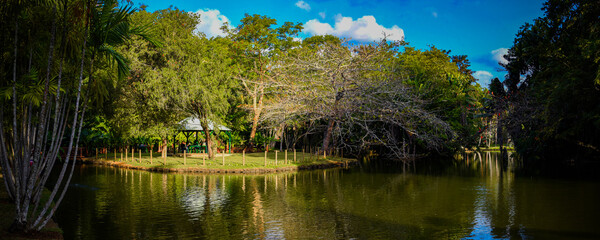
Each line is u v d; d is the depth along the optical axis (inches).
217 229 485.7
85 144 1526.8
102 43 408.5
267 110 1568.7
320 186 849.5
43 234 382.6
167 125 1286.9
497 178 990.4
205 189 798.5
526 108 1341.0
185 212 580.7
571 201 665.0
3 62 394.9
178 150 1694.1
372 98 1363.2
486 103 1630.2
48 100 442.0
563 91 1074.1
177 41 1233.4
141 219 535.2
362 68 1359.5
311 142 1908.2
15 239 350.9
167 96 1195.3
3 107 433.1
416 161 1598.2
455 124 1761.8
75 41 390.0
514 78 1569.9
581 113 1148.5
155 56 1243.2
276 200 684.1
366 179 982.4
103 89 450.0
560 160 1406.3
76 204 628.7
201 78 1229.7
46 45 413.7
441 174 1099.9
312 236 458.0
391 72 1450.5
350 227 499.2
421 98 1604.3
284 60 1638.8
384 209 610.5
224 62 1337.4
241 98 1850.4
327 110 1358.3
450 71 2086.6
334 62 1376.7
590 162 1310.3
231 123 1782.7
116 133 1355.8
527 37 1409.9
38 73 414.3
